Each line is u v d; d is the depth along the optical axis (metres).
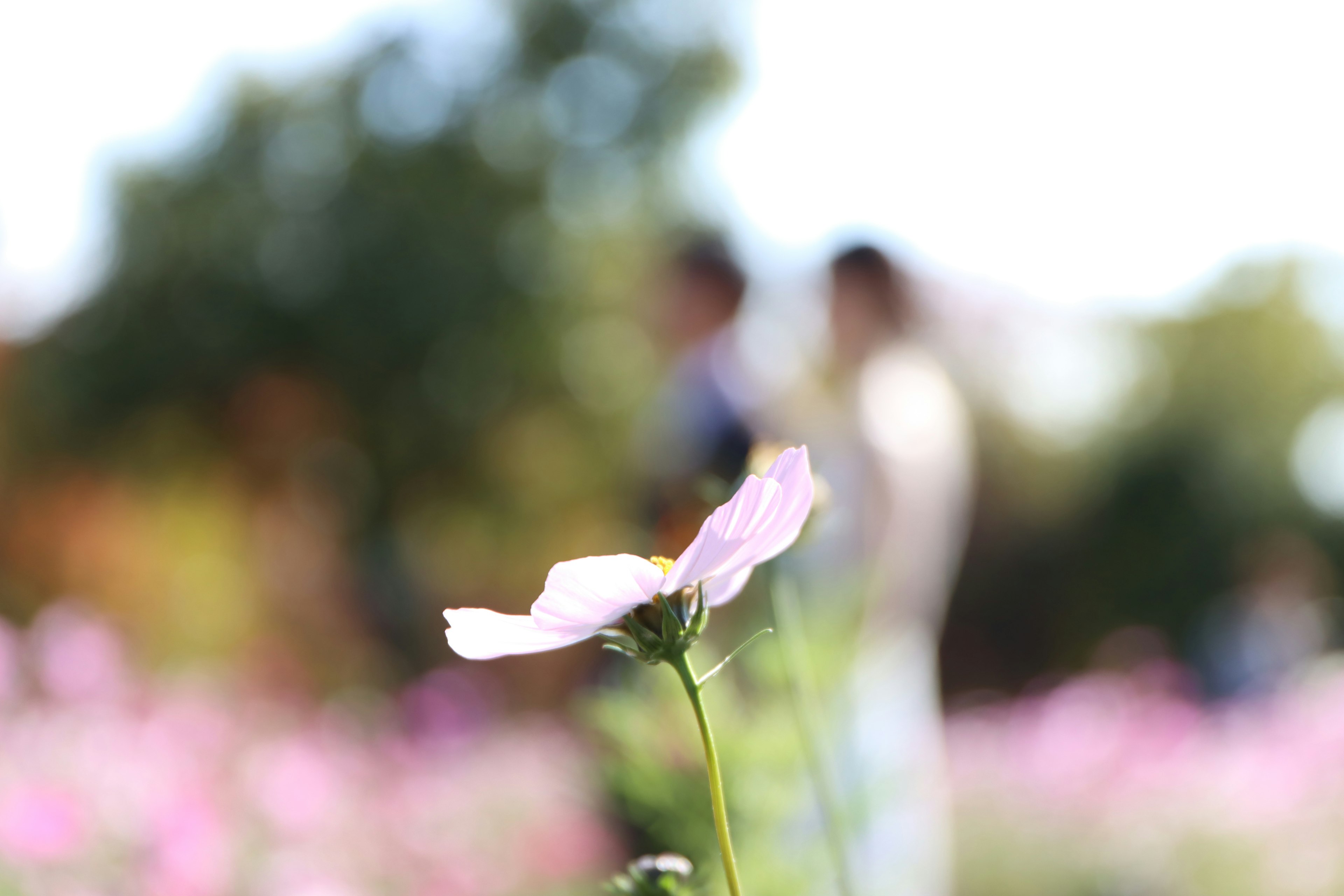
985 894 6.27
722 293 3.26
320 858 4.12
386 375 17.25
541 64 17.77
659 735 1.90
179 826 3.34
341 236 17.36
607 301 17.56
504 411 17.56
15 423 16.72
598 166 17.95
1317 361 25.62
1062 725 6.72
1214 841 5.80
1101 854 6.14
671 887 1.13
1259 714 6.98
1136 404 25.77
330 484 16.45
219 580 8.49
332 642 9.17
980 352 20.12
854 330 3.09
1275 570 8.41
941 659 25.31
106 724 4.14
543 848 4.53
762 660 2.04
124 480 16.25
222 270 17.25
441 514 17.62
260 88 17.95
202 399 17.05
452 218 17.48
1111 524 25.19
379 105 17.94
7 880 2.96
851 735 2.14
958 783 7.12
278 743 5.05
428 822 4.90
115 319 17.25
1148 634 10.16
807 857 1.95
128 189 17.67
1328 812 5.77
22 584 9.31
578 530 17.78
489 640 0.97
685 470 3.09
